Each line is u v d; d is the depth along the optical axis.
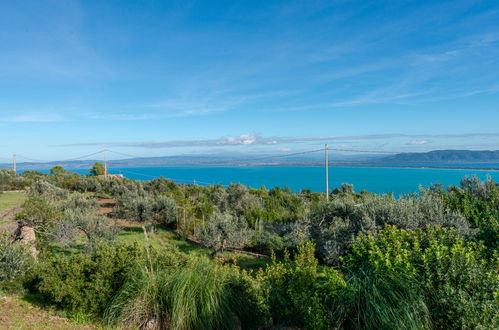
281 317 4.64
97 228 14.21
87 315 5.16
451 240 4.87
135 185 37.78
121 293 4.98
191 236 19.05
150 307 4.66
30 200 13.45
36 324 4.99
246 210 19.97
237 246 14.68
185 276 4.69
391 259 3.92
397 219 10.04
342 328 3.74
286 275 5.09
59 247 13.77
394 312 3.31
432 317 3.37
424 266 3.58
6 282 6.57
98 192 39.28
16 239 11.08
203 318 4.35
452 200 11.22
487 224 6.15
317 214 15.27
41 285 5.80
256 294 4.95
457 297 3.16
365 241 4.76
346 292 3.80
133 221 20.98
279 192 33.91
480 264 3.57
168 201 21.84
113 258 5.61
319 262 11.88
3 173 37.69
